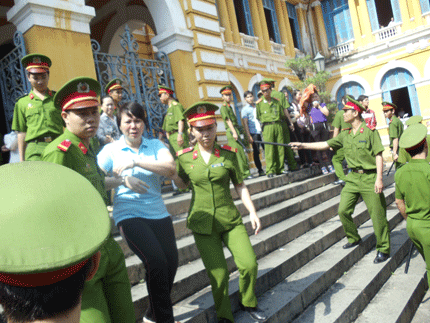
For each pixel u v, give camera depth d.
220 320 2.93
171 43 8.27
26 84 5.70
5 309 0.65
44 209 0.58
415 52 15.51
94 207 0.64
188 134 6.44
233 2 12.81
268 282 3.66
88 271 0.73
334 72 17.69
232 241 2.93
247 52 12.54
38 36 5.75
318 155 8.00
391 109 8.33
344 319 3.33
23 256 0.55
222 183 2.97
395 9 16.09
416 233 3.44
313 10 18.27
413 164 3.44
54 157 2.08
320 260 4.40
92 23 11.59
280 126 7.41
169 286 2.60
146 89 7.71
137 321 2.86
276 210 5.47
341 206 4.64
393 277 4.41
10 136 4.93
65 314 0.67
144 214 2.53
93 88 2.32
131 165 2.45
